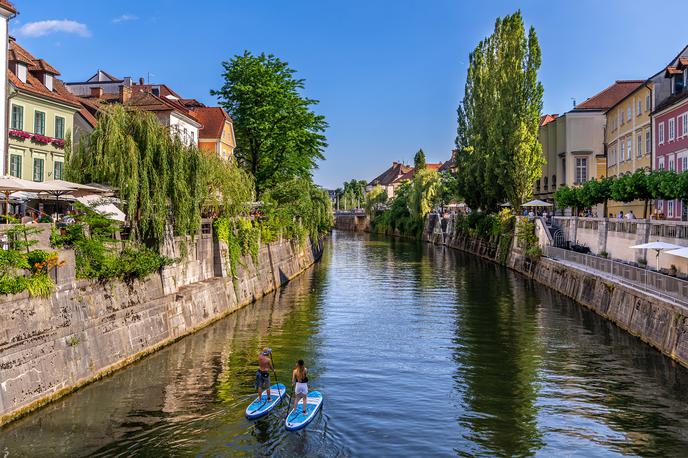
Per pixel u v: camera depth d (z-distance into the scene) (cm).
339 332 2872
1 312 1576
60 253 1853
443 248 8438
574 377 2141
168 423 1662
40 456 1439
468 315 3312
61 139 3562
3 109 2964
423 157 13788
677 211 3966
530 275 4888
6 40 2977
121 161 2298
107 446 1508
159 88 5725
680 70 4256
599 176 6150
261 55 5434
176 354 2375
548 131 6888
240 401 1848
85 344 1939
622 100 5209
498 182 5741
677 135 4003
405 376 2173
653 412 1794
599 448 1554
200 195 2686
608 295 3112
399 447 1554
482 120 6588
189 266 2959
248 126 5275
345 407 1847
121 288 2206
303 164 5912
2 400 1564
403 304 3688
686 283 2203
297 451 1512
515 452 1534
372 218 13988
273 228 4556
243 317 3209
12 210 2991
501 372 2222
